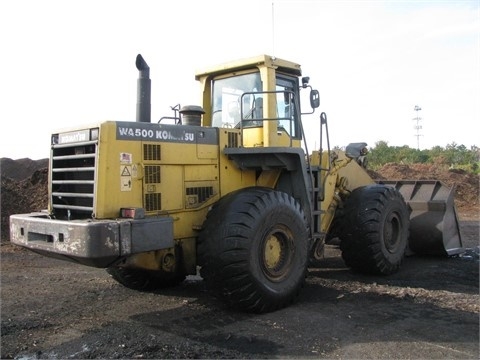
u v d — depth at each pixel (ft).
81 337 14.52
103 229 13.99
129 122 16.06
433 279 22.31
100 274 23.47
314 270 24.40
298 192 19.89
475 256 28.30
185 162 17.53
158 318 16.38
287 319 16.06
